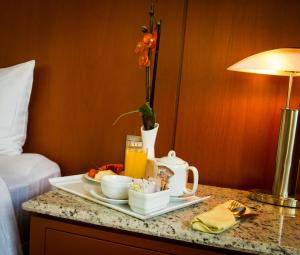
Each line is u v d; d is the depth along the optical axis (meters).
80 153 1.41
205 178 1.27
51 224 0.80
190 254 0.72
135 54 1.31
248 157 1.22
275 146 1.20
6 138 1.32
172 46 1.27
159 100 1.29
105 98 1.36
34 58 1.45
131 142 1.03
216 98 1.24
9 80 1.35
